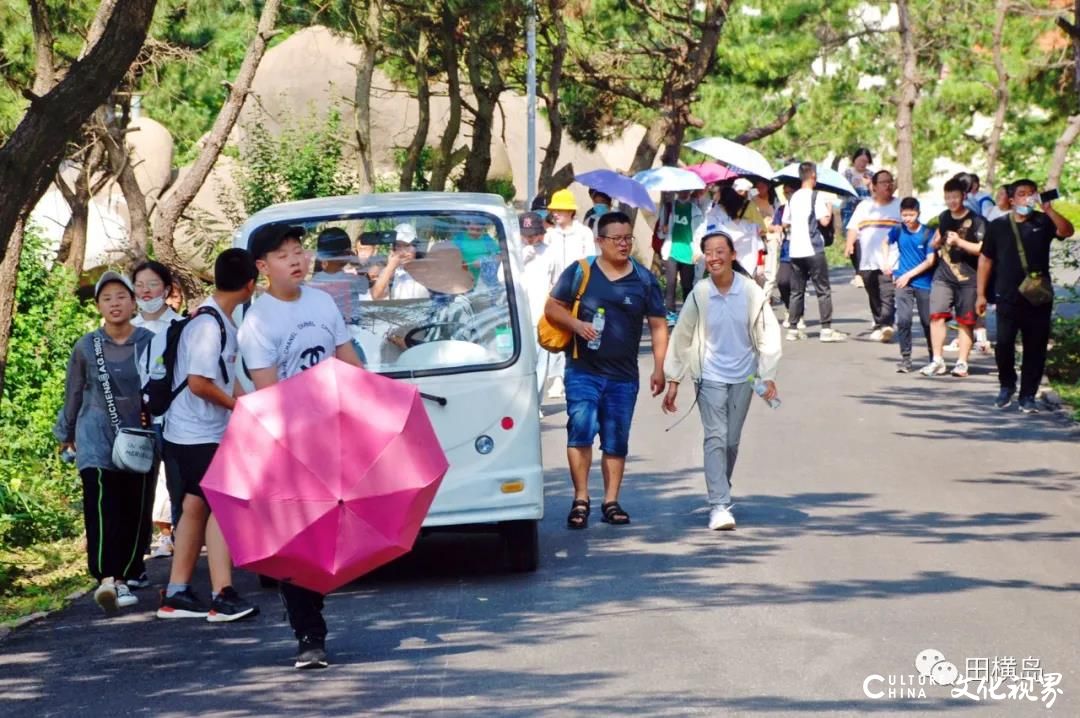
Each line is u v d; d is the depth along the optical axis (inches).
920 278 1204.5
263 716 465.7
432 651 533.3
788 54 2378.2
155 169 1844.2
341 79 2063.2
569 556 679.1
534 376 652.7
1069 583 605.0
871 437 943.7
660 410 1077.8
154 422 618.2
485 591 623.8
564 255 1061.8
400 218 665.6
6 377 1113.4
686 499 792.3
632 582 624.4
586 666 505.0
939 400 1077.8
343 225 665.6
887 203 1401.3
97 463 634.8
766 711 452.4
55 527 833.5
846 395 1102.4
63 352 1192.2
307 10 1482.5
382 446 489.4
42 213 1759.4
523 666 508.4
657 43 1892.2
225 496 486.9
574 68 1931.6
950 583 606.9
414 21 1566.2
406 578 661.3
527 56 1720.0
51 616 629.9
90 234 1729.8
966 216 1173.7
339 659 528.1
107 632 591.5
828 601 581.9
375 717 458.6
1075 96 2598.4
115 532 632.4
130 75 1286.9
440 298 658.8
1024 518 725.3
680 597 595.8
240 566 488.4
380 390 498.9
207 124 1972.2
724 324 719.1
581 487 740.7
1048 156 3058.6
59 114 591.2
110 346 645.9
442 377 647.8
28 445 989.2
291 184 1685.5
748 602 583.8
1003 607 569.0
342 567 487.2
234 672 519.8
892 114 2787.9
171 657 546.0
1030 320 1019.3
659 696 469.4
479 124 1694.1
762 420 1007.0
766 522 728.3
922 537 689.0
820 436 948.6
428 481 493.0
